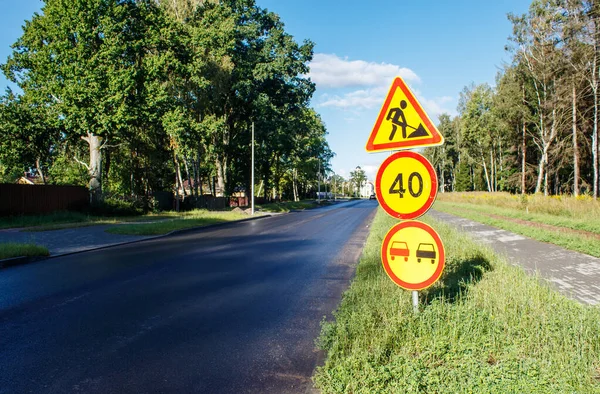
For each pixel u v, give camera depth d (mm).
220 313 5496
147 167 33875
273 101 35719
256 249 11758
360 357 3297
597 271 7242
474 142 65250
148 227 16625
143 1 26688
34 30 23891
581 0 30312
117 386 3418
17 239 13734
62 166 35281
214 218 23125
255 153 40969
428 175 3764
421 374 3059
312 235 15531
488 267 6656
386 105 4023
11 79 25688
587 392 2758
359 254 10633
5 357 4039
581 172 43062
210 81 28562
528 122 43375
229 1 32969
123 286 7137
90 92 22203
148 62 24469
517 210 22078
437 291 4961
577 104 36250
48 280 7664
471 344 3475
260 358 3994
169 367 3793
